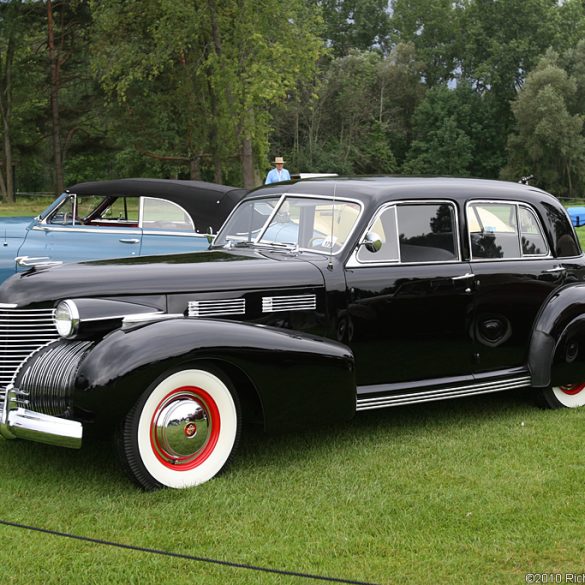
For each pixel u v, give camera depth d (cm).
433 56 9238
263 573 349
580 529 394
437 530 395
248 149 3328
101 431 423
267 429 466
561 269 609
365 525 401
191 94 3659
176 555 362
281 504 427
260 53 3041
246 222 608
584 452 511
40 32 4209
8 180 4412
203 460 459
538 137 6956
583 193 7125
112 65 3253
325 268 524
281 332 477
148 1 3212
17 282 495
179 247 945
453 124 8062
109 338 436
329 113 8106
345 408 491
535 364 593
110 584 341
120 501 429
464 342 571
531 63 8069
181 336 436
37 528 393
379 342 540
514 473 471
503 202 591
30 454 511
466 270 567
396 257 545
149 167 5269
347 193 545
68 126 4369
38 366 450
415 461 496
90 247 948
